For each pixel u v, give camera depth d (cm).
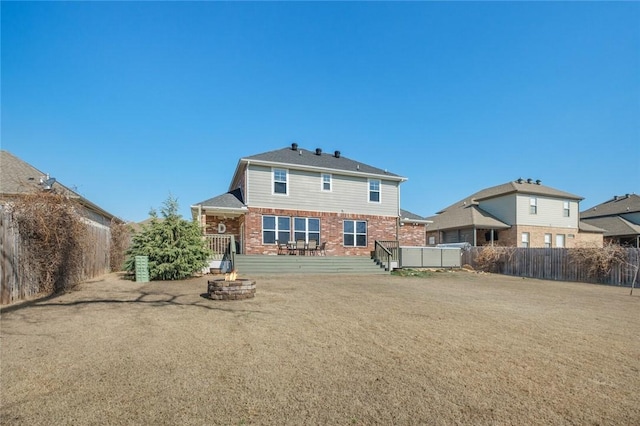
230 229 1922
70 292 867
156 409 284
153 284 1047
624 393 336
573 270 1562
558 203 2920
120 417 270
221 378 349
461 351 452
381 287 1089
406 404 302
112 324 555
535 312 731
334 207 1958
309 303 763
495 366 400
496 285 1274
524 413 292
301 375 362
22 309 661
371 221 2038
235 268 1455
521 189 2783
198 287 982
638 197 3559
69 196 914
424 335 526
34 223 776
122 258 1658
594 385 353
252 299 791
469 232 2838
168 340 472
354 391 326
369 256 1888
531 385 349
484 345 480
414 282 1277
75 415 272
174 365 382
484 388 339
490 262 1984
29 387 321
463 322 617
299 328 548
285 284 1089
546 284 1384
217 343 463
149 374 356
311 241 1864
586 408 304
